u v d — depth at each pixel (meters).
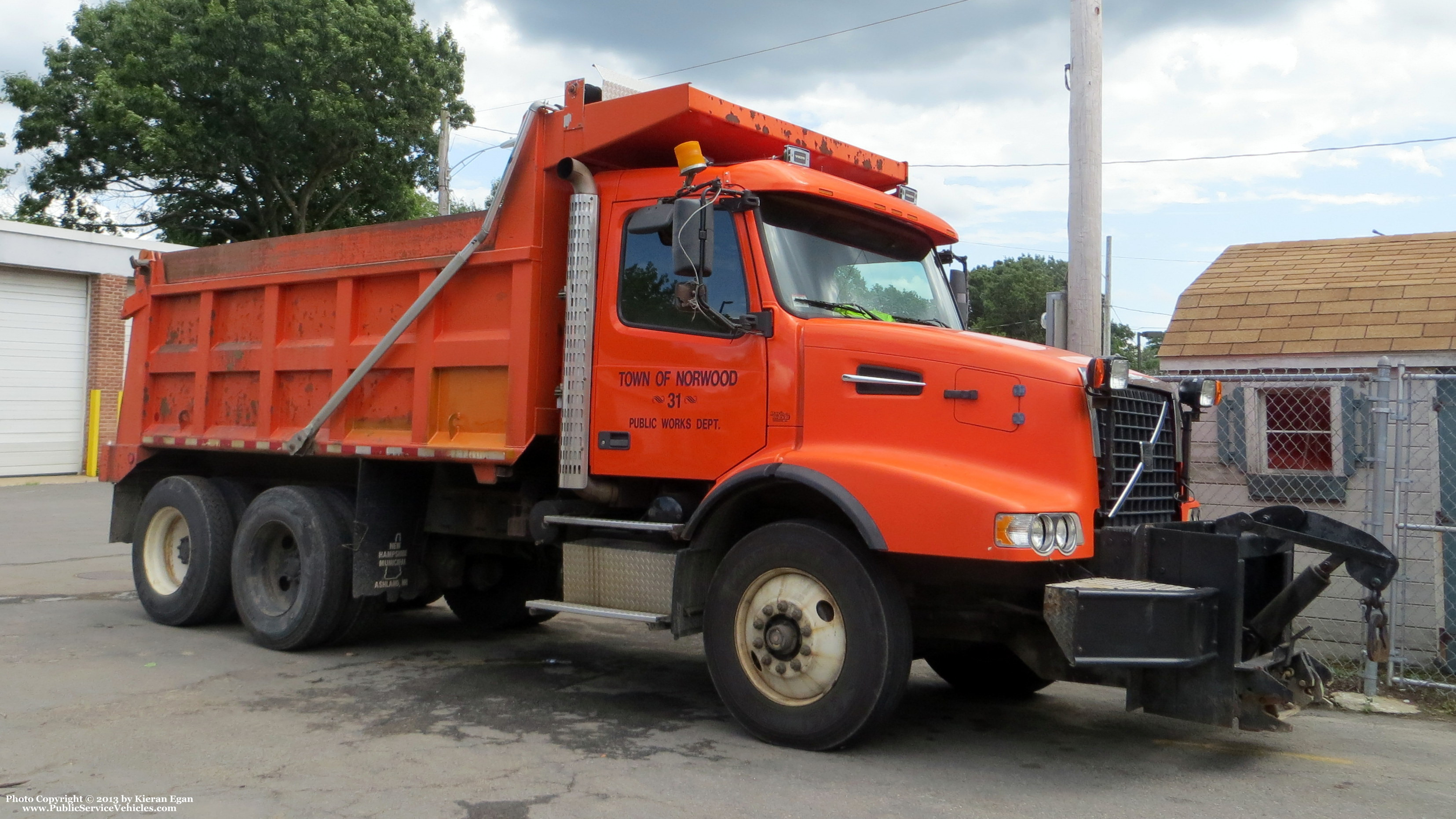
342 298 7.29
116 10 32.06
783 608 5.17
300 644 7.24
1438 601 7.05
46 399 20.75
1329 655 7.20
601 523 5.82
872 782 4.68
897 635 4.91
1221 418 8.05
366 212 33.91
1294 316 8.46
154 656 7.05
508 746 5.15
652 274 5.89
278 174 30.88
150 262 8.94
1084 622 4.49
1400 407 6.73
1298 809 4.44
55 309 20.88
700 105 5.81
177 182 31.95
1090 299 8.59
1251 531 5.01
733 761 4.96
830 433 5.27
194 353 8.41
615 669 7.10
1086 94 8.68
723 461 5.50
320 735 5.28
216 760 4.83
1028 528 4.54
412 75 29.84
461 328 6.62
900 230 6.43
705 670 7.12
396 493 7.26
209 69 28.67
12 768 4.67
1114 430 5.09
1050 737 5.60
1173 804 4.48
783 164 5.78
